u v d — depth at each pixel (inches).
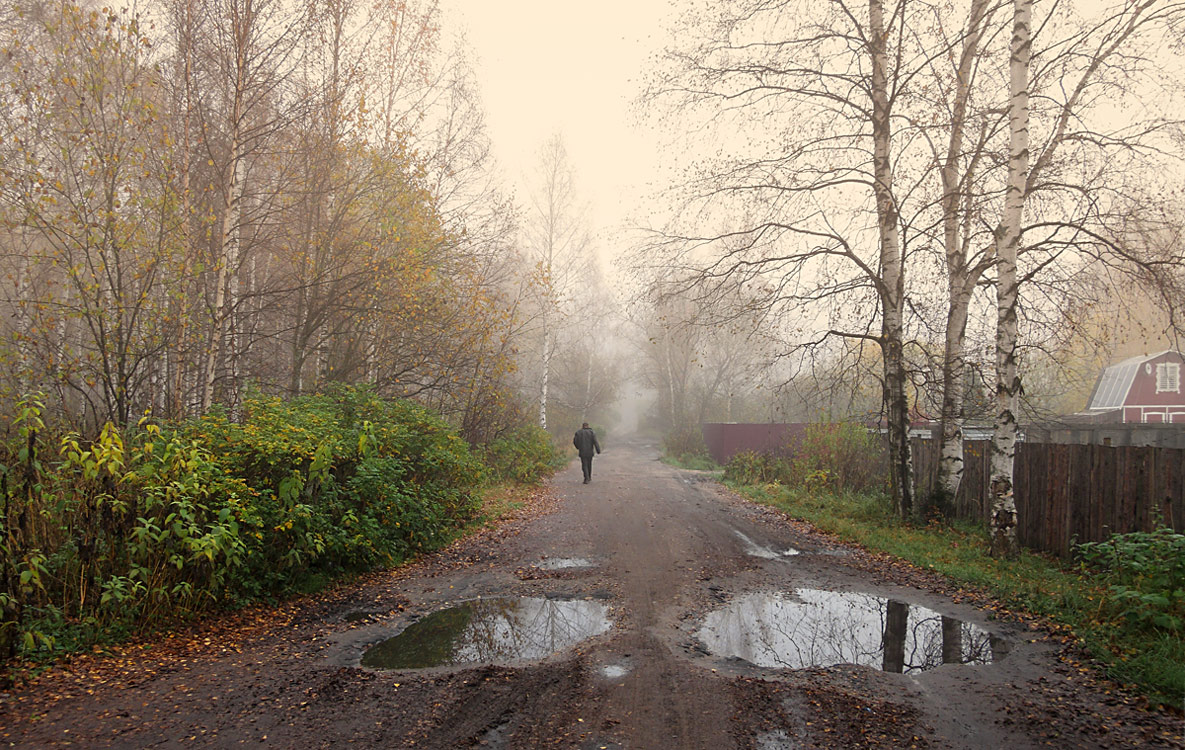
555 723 156.8
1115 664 185.6
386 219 517.3
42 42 424.2
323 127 513.7
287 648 211.3
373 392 458.0
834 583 295.0
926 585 289.3
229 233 430.3
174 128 441.4
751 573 313.3
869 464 597.6
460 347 608.4
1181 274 353.4
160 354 414.0
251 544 257.9
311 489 290.7
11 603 184.5
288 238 552.4
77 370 364.5
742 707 165.0
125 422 346.0
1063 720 156.2
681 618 244.7
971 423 675.4
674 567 325.7
